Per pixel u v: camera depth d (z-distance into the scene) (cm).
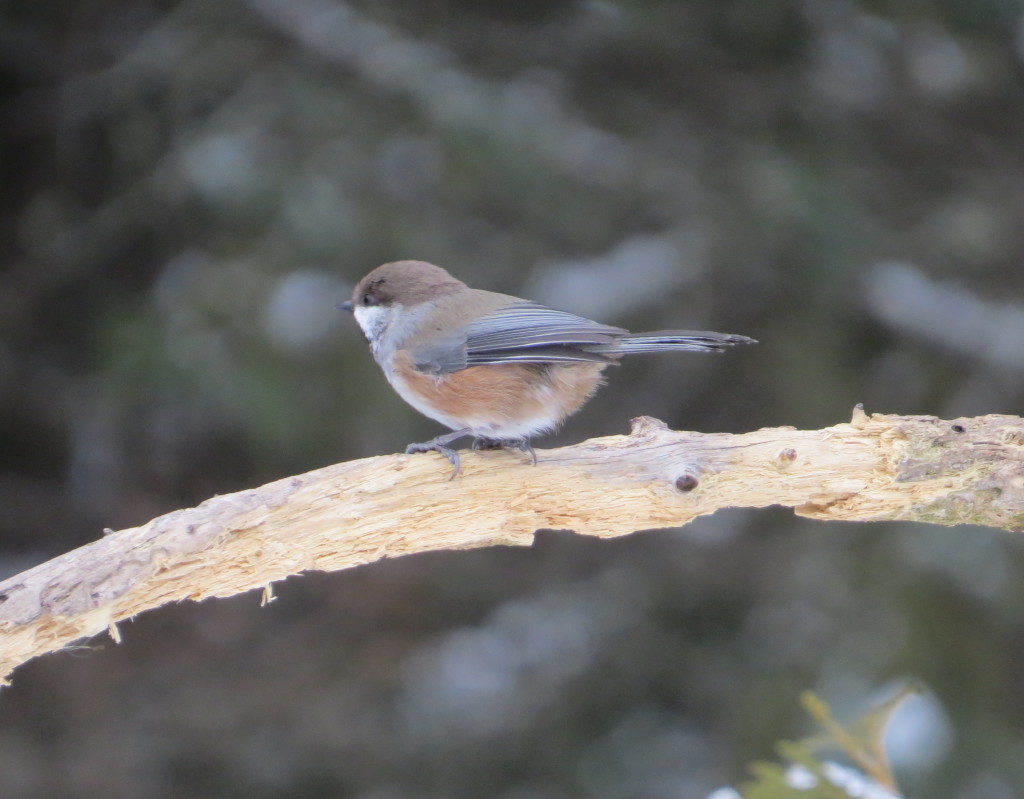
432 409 780
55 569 562
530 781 1318
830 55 1342
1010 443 604
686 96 1373
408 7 1379
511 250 1331
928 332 1280
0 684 559
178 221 1359
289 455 1306
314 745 1379
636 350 720
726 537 1395
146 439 1424
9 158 1517
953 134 1392
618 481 619
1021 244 1334
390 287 827
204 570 585
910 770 1047
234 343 1213
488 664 1434
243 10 1359
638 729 1330
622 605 1423
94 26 1480
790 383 1299
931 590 1176
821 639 1215
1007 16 1314
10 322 1420
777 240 1243
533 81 1354
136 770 1347
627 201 1311
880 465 611
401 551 625
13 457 1574
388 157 1274
